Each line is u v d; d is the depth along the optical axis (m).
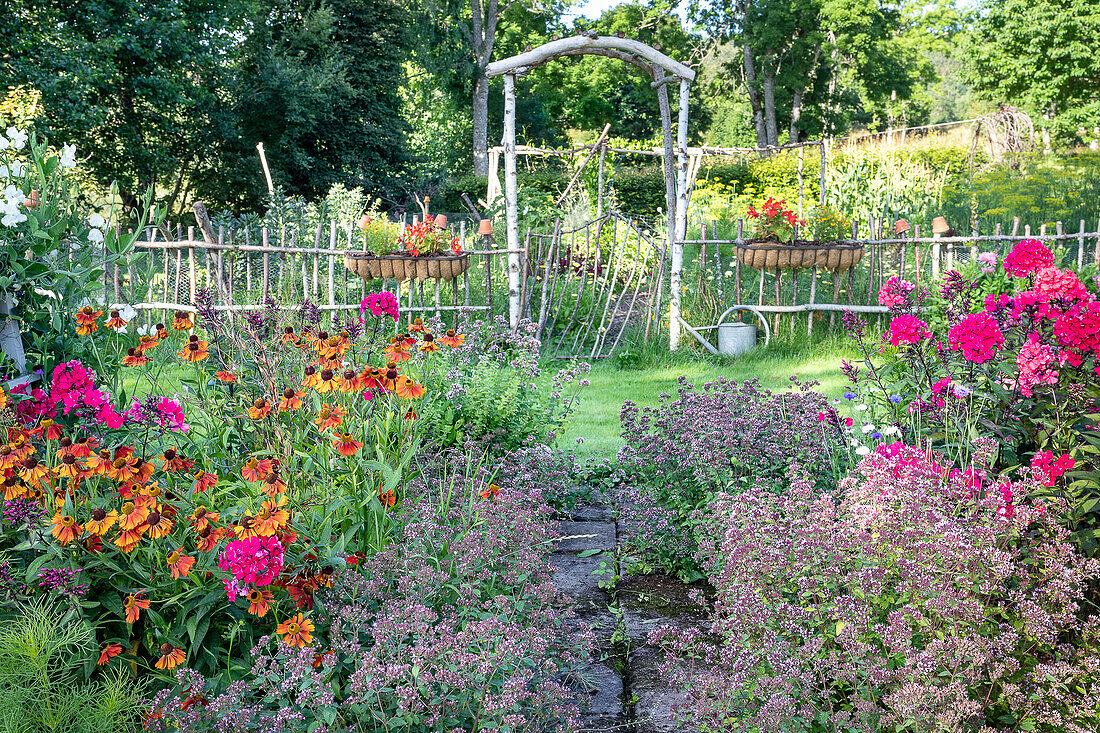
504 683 2.12
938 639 2.27
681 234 8.93
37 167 3.57
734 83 41.75
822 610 2.41
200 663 2.38
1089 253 9.02
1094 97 31.14
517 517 3.08
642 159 24.62
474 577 2.82
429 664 2.14
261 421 3.04
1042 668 2.18
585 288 9.75
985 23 33.28
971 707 1.99
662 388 7.53
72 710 2.00
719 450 3.71
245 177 25.45
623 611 3.37
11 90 16.12
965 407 3.34
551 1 39.53
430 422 4.57
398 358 3.13
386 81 30.03
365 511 2.93
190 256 8.17
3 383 3.18
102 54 19.45
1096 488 2.64
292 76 25.70
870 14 36.50
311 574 2.48
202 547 2.35
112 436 2.97
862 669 2.13
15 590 2.36
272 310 3.45
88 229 3.78
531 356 5.42
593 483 4.91
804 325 9.15
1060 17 30.03
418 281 9.16
